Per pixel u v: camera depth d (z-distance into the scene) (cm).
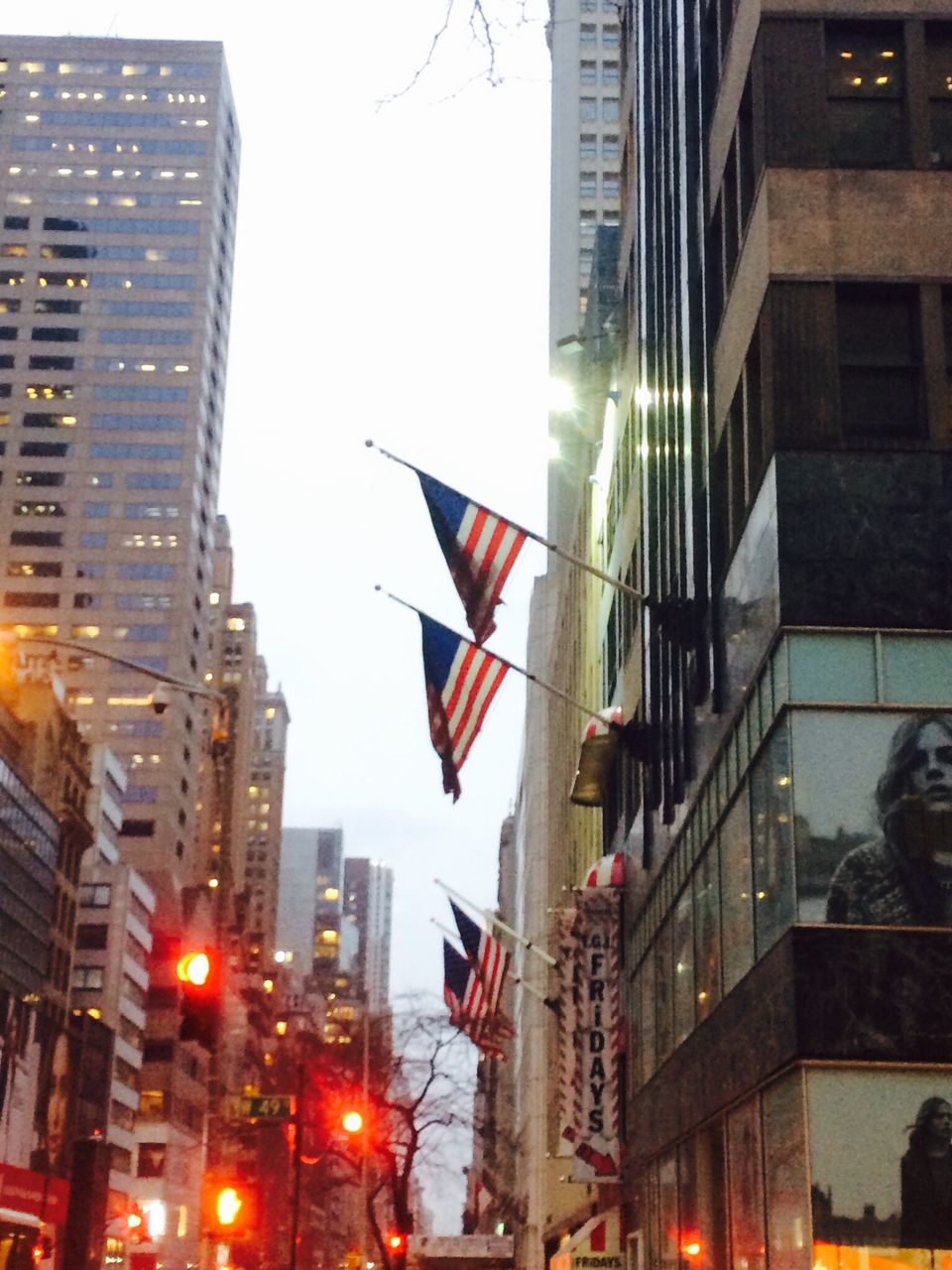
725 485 2789
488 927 7081
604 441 5638
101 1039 11625
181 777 16625
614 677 5169
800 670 2130
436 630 2972
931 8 2455
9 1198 6644
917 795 2066
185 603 17025
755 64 2478
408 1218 7069
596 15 12606
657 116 3878
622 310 5034
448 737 2920
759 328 2405
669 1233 3369
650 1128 3688
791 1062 2014
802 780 2078
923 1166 1930
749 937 2398
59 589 16950
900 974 1991
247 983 18338
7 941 9150
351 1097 6800
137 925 13112
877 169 2366
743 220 2584
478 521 2822
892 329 2322
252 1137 13338
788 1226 2070
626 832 4422
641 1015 3959
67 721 11406
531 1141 8550
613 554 5191
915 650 2136
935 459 2214
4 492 17288
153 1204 12588
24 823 9606
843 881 2034
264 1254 13888
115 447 17500
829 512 2195
